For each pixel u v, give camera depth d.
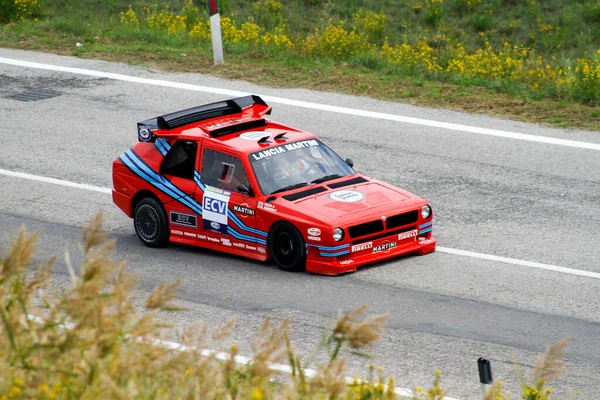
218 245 33.56
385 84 54.88
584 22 83.31
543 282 29.78
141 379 12.02
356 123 48.56
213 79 56.59
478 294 28.91
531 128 47.00
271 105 51.47
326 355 24.66
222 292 29.91
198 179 33.91
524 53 64.88
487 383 17.22
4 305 12.75
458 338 25.64
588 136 45.56
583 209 36.75
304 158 33.69
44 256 33.97
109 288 24.31
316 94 53.38
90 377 11.44
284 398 13.15
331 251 30.22
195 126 35.53
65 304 12.67
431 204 37.94
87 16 82.56
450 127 47.59
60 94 55.00
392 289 29.44
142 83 56.38
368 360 24.30
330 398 12.66
